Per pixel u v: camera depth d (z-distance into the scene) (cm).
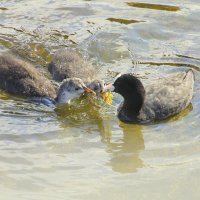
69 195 1011
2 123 1290
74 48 1620
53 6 1848
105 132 1270
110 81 1469
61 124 1301
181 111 1363
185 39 1666
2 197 1000
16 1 1884
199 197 1008
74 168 1105
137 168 1108
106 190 1028
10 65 1507
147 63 1552
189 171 1088
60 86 1430
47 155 1154
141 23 1744
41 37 1670
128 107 1333
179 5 1858
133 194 1016
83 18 1775
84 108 1395
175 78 1422
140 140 1230
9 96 1451
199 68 1529
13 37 1666
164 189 1032
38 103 1420
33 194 1012
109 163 1127
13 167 1101
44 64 1580
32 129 1266
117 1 1891
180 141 1214
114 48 1617
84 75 1507
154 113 1330
